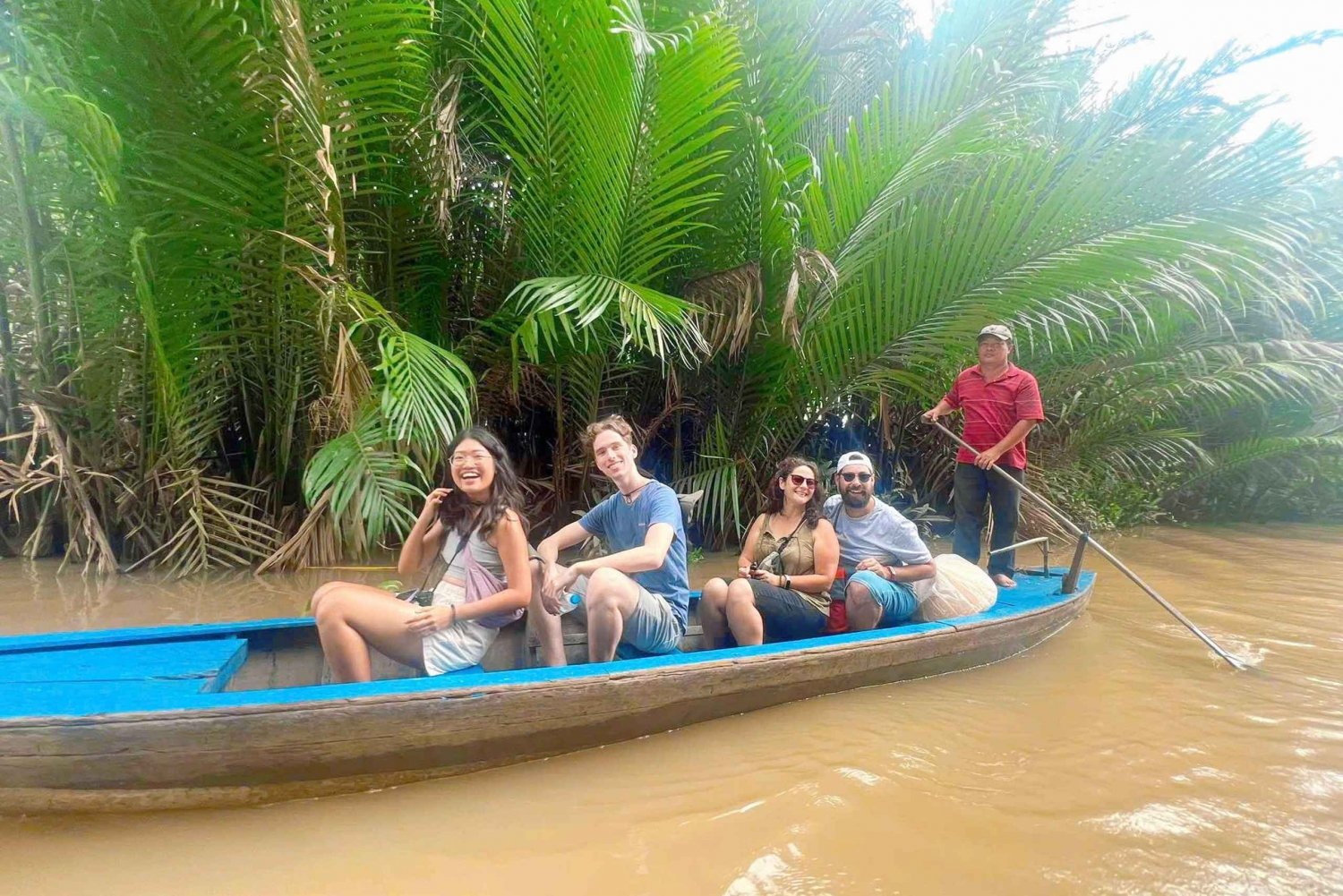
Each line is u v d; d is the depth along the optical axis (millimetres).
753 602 3146
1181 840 1939
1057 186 5090
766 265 5562
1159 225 5086
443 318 5863
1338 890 1737
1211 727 2682
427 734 2121
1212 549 7074
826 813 2057
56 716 1826
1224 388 7379
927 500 7754
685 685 2535
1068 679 3209
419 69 4742
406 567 2832
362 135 4812
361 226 5215
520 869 1791
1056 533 7348
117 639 2633
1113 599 4801
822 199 5398
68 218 4641
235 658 2531
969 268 5406
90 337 4930
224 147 4184
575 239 5105
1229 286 6434
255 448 5535
